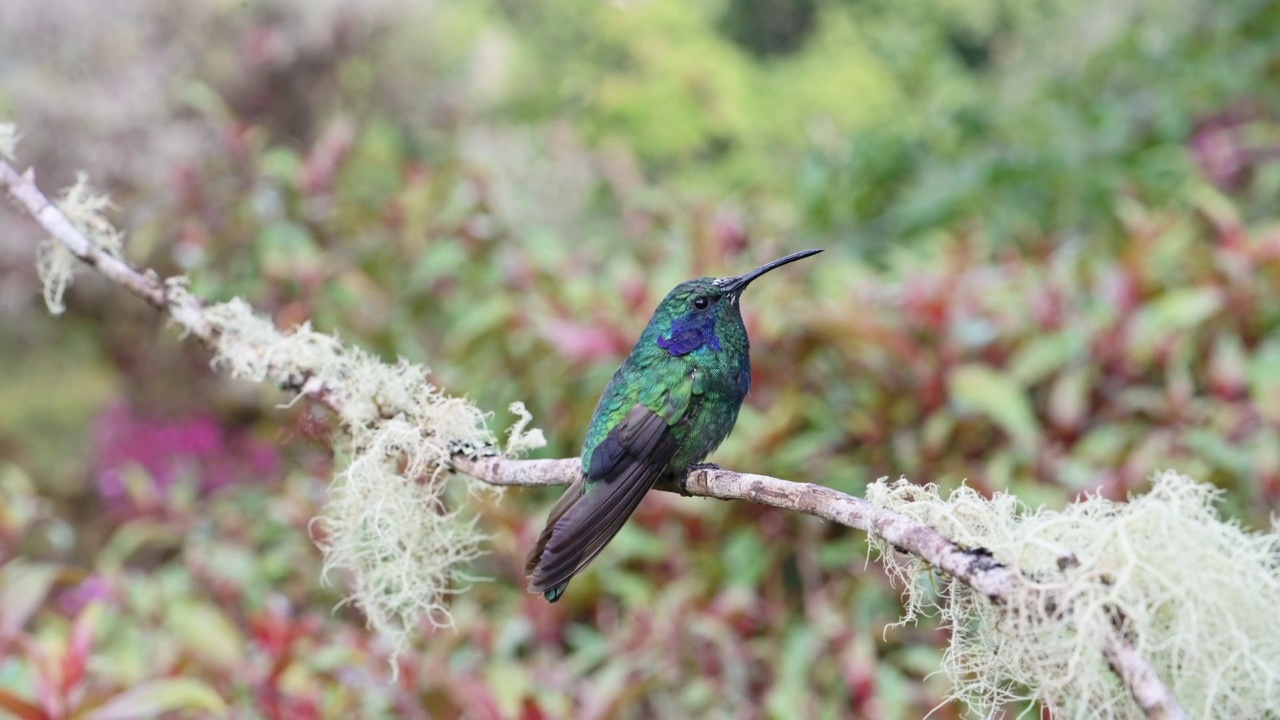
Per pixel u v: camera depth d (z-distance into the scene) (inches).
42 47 480.4
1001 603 108.5
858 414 284.4
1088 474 254.1
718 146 775.1
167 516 312.7
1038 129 517.7
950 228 433.7
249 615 257.6
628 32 780.6
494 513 262.2
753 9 929.5
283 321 319.3
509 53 622.8
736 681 247.1
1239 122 454.9
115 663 230.8
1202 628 106.7
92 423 469.4
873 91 792.9
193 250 338.0
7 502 289.4
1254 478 253.3
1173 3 599.5
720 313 196.2
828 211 454.6
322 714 219.1
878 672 235.3
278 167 368.8
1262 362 271.9
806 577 273.0
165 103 475.5
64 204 200.1
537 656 264.4
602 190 472.4
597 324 294.5
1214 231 362.3
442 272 343.3
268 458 375.6
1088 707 109.6
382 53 540.4
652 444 184.5
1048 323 292.0
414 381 181.9
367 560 179.9
